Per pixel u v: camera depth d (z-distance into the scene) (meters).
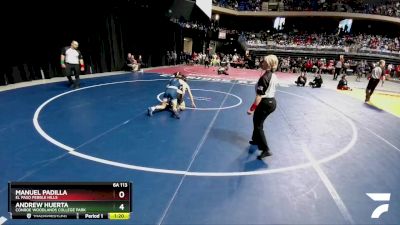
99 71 14.81
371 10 35.69
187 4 16.77
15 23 9.60
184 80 7.87
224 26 43.31
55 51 11.68
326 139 6.16
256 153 5.03
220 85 13.95
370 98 12.62
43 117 6.36
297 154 5.12
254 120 4.71
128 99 8.93
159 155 4.66
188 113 7.68
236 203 3.37
